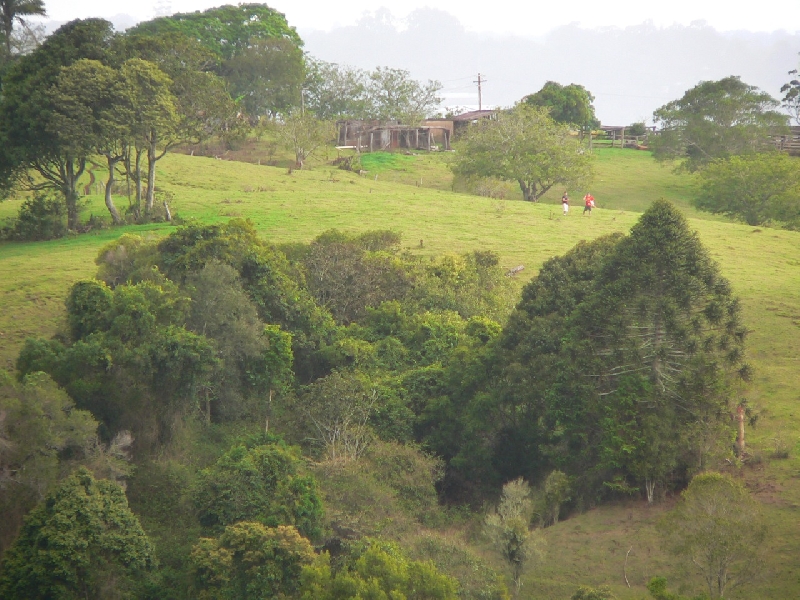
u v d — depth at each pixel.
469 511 109.81
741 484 95.06
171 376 112.38
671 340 103.00
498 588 83.06
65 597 83.50
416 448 114.25
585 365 106.38
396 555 80.69
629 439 100.56
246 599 83.62
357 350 132.00
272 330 126.50
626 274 105.06
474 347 127.81
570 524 100.06
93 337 112.62
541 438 111.44
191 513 101.25
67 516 86.19
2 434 92.81
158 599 88.25
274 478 99.62
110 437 108.88
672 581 87.38
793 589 82.94
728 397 102.19
